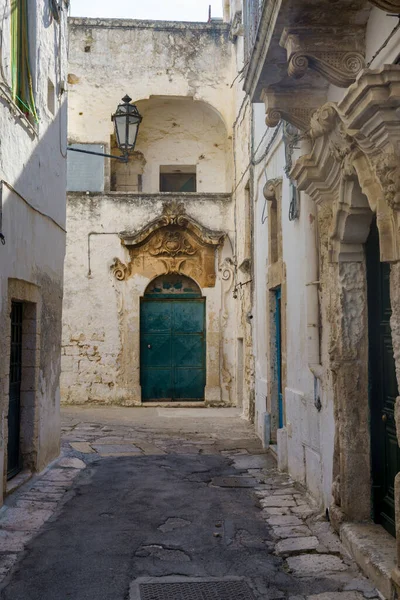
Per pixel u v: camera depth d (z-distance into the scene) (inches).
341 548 200.8
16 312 289.4
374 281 213.9
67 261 638.5
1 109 241.9
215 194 645.3
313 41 196.5
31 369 297.7
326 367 239.8
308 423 269.4
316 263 255.1
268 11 199.6
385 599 162.9
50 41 327.3
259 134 449.4
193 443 409.4
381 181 153.3
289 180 305.0
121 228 641.0
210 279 641.0
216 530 222.4
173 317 649.6
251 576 179.9
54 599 164.1
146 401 641.6
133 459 354.0
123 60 665.0
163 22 668.7
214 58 671.8
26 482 283.1
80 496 268.4
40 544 205.9
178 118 702.5
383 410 208.2
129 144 391.2
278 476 310.7
